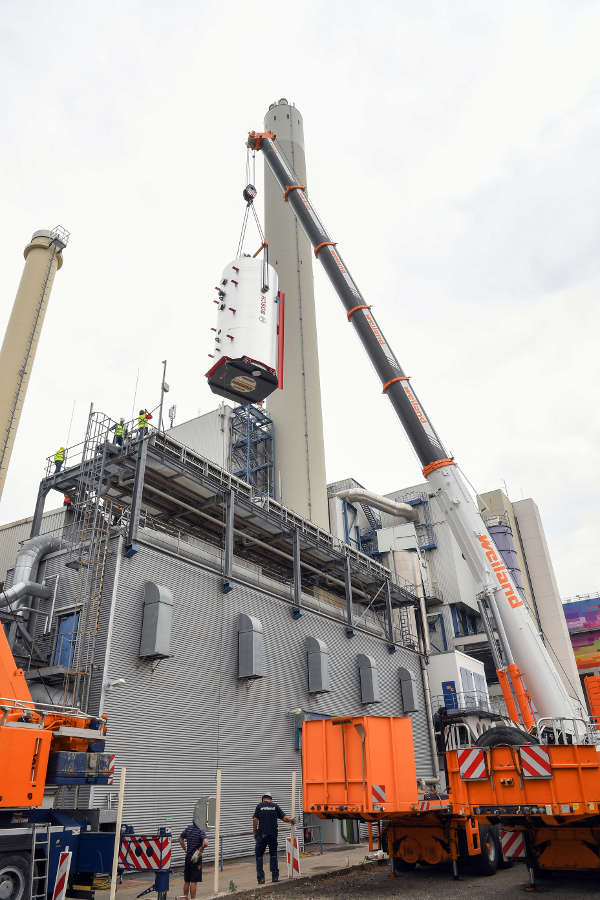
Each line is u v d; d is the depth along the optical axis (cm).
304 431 5066
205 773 2316
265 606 2952
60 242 4869
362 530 6425
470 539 2295
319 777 1571
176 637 2397
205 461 2905
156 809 2081
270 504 3284
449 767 1355
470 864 1625
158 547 2456
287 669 2936
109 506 2509
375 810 1445
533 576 7775
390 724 1578
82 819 1449
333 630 3397
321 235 3133
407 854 1628
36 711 1184
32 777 1120
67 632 2294
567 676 7169
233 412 5184
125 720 2092
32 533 2702
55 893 1180
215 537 3469
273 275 3025
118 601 2228
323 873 1664
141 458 2545
